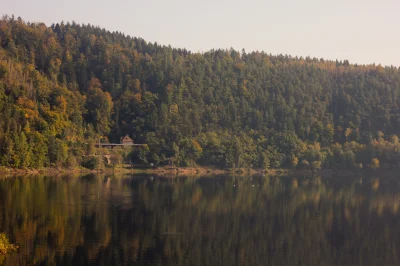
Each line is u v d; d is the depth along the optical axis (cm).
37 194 12500
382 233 9369
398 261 7588
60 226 8781
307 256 7731
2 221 8931
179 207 11519
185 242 8206
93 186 15038
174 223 9606
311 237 8931
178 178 19888
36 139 19338
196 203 12275
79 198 12156
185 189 15450
